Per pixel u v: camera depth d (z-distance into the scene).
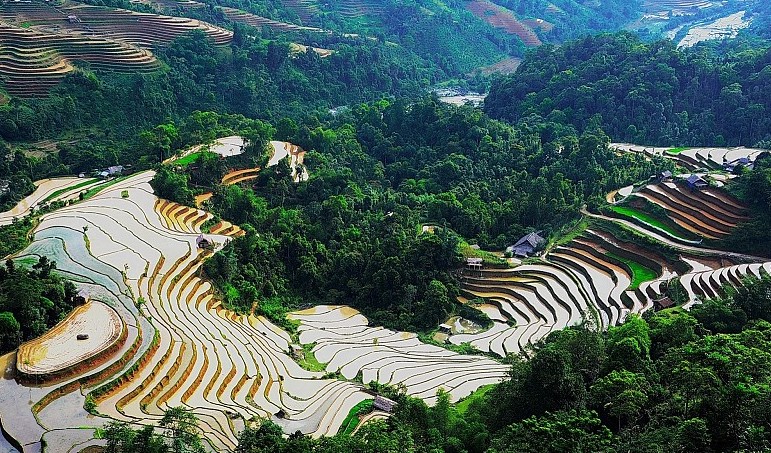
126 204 91.50
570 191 106.62
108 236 80.44
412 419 51.03
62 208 90.06
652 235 94.38
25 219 84.12
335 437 46.44
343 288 92.19
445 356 74.62
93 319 60.78
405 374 69.38
